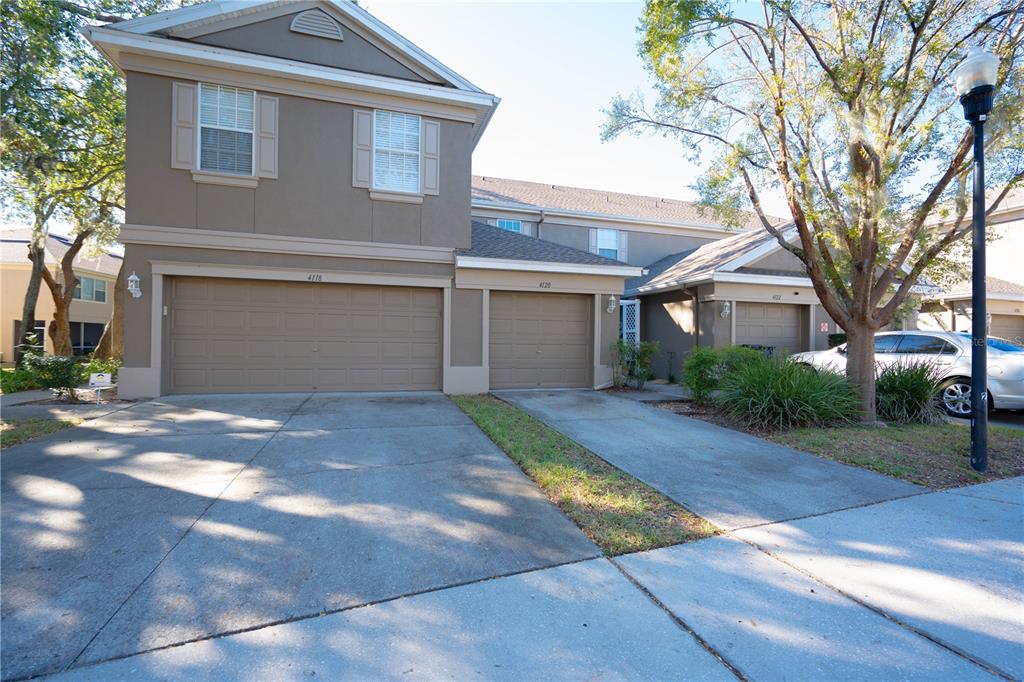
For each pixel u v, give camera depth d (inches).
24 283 829.8
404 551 133.2
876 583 120.7
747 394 294.2
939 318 639.8
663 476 199.0
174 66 340.5
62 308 612.4
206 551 131.1
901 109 276.7
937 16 267.6
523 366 425.7
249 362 363.9
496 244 437.1
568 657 93.1
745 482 192.9
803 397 281.4
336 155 373.7
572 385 438.6
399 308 393.1
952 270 304.5
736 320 508.7
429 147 395.9
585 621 104.3
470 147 407.2
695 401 354.6
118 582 116.0
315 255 367.9
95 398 345.7
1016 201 631.8
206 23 347.9
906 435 268.2
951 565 130.0
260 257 358.6
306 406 320.8
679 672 89.5
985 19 255.8
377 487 179.5
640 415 319.3
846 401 289.6
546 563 128.4
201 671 88.4
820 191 303.0
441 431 262.1
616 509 163.5
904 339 392.2
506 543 138.9
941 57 272.4
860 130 275.1
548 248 449.7
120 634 97.8
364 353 386.0
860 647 97.1
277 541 137.4
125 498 164.9
